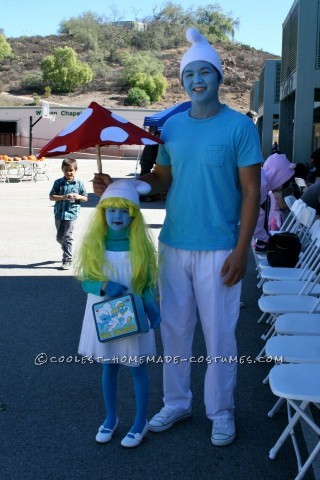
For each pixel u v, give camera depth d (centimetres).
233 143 359
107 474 352
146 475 350
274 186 693
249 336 585
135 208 364
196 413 425
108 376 382
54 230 1205
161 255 391
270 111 2623
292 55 1404
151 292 374
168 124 380
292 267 625
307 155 1316
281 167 686
